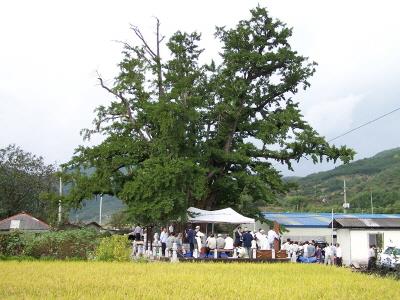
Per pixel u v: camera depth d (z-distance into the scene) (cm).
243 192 4994
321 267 3006
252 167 5150
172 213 4156
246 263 3250
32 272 2156
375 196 11575
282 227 5009
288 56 5028
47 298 1375
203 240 3778
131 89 4897
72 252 3297
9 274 2053
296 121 5028
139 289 1633
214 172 4884
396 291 1830
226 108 4962
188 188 4459
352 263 4022
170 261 3200
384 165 16762
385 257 3309
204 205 5072
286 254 3666
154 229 4625
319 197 13700
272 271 2598
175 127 4453
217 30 5172
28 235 3366
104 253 3167
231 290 1705
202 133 5094
